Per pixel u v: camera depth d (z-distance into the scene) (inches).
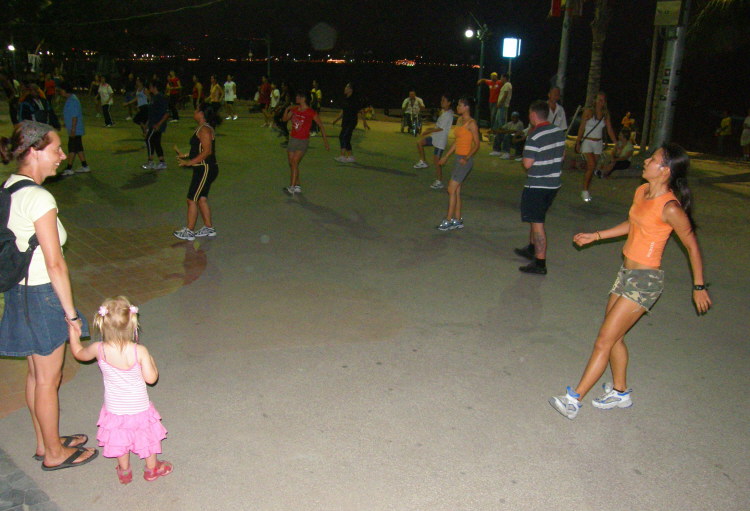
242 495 133.0
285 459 144.9
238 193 432.1
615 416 168.2
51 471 138.9
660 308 247.4
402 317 228.5
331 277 269.3
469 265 291.9
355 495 133.8
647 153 589.3
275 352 197.3
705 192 484.1
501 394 176.7
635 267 157.2
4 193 123.4
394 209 398.9
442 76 3786.9
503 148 660.1
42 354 129.5
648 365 198.2
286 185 464.4
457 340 210.7
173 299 238.4
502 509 131.4
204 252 298.0
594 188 488.4
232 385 176.6
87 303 231.0
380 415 163.9
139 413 130.2
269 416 161.8
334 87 2908.5
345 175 515.5
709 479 143.0
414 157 637.3
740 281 281.3
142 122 540.7
